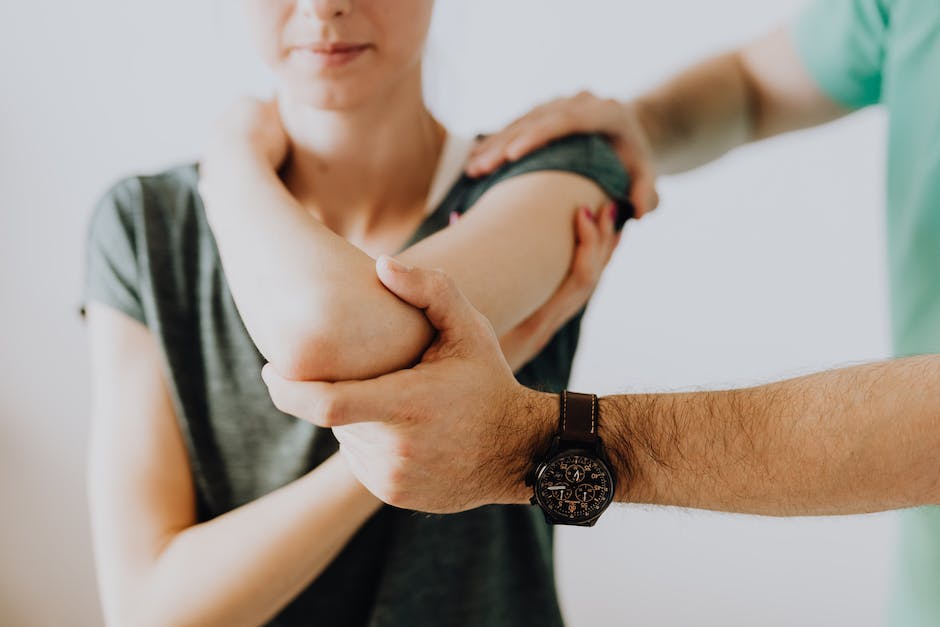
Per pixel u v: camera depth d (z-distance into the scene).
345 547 1.15
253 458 1.16
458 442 0.84
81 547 2.56
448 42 1.24
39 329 2.50
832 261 2.55
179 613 1.05
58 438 2.53
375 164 1.13
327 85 1.00
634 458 0.91
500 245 0.99
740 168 2.52
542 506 0.91
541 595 1.21
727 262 2.57
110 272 1.19
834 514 0.91
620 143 1.21
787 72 1.61
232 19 1.23
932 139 1.28
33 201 2.47
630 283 2.59
